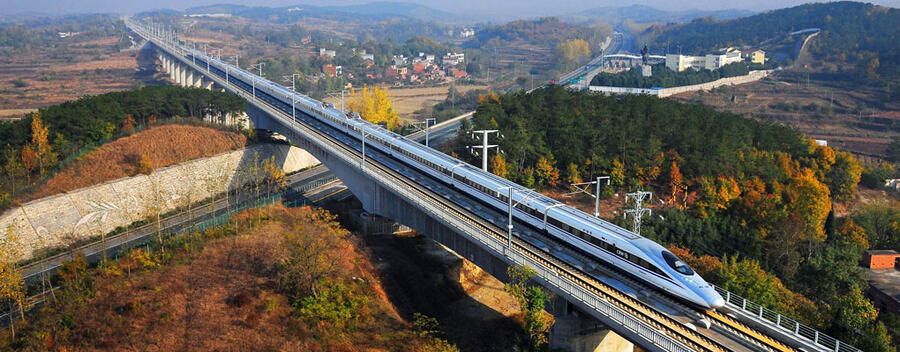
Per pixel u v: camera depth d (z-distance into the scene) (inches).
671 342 1825.8
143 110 5305.1
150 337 2362.2
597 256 2576.3
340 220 4099.4
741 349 1947.6
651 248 2385.6
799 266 3609.7
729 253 3722.9
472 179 3358.8
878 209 4655.5
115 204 4234.7
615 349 2566.4
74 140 4719.5
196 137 5108.3
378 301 2967.5
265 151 5334.6
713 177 4451.3
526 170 4697.3
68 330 2468.0
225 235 3385.8
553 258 2669.8
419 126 6889.8
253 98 6151.6
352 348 2472.9
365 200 3875.5
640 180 4665.4
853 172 5295.3
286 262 2847.0
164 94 5536.4
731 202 4234.7
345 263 3161.9
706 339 2007.9
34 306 2832.2
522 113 5329.7
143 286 2765.7
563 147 4872.0
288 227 3570.4
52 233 3873.0
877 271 3804.1
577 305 2209.6
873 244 4298.7
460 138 5221.5
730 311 2182.6
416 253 3737.7
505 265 2615.7
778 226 3890.3
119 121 5093.5
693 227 3858.3
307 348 2384.4
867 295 3508.9
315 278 2785.4
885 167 6200.8
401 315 2950.3
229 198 4771.2
